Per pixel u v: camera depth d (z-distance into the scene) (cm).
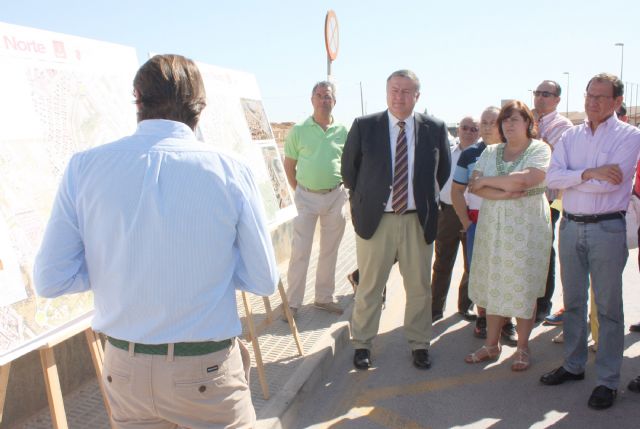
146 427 162
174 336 149
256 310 480
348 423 321
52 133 226
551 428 309
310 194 458
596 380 338
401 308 519
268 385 340
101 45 268
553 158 337
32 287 201
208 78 356
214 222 150
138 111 160
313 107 462
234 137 359
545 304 469
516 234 351
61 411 207
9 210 200
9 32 219
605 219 313
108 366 157
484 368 387
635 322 457
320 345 399
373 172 362
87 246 152
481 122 401
